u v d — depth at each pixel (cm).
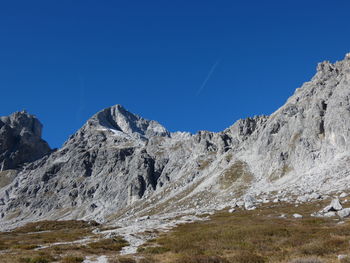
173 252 3312
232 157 19550
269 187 13300
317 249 2684
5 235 7025
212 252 3088
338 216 4734
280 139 16238
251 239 3534
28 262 2934
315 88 17788
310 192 9031
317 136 13750
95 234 5603
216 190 16025
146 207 19950
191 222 6003
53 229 9025
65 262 2916
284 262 2403
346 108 12656
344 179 9338
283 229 3866
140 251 3541
